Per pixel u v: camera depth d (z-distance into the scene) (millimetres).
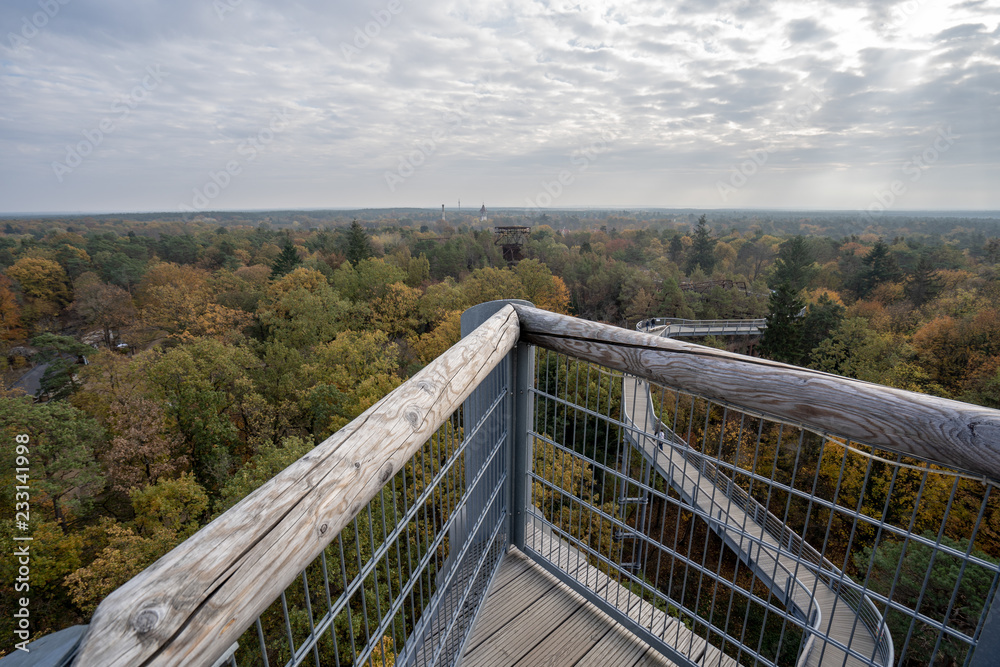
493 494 2107
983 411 994
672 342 1576
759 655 1512
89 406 28094
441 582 1536
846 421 1188
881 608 8445
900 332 40344
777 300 36531
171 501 19641
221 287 52469
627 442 1807
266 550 663
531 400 2230
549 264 66312
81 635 455
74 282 47938
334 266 70000
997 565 990
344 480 845
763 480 1392
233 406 29500
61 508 21438
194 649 536
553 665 1942
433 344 38062
